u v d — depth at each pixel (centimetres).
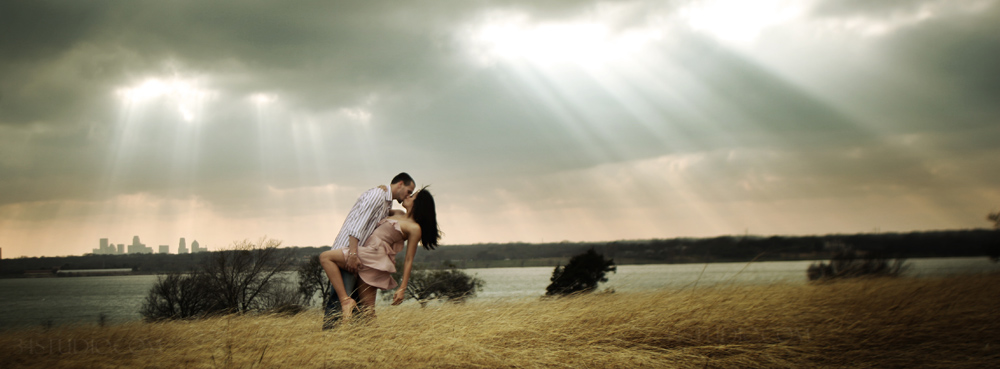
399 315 439
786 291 551
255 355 337
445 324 416
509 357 345
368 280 447
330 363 323
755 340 401
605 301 495
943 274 695
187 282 1716
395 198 492
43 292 6956
